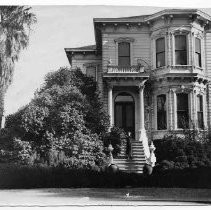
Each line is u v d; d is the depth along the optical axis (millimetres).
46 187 17031
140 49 25641
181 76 24125
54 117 19969
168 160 20594
